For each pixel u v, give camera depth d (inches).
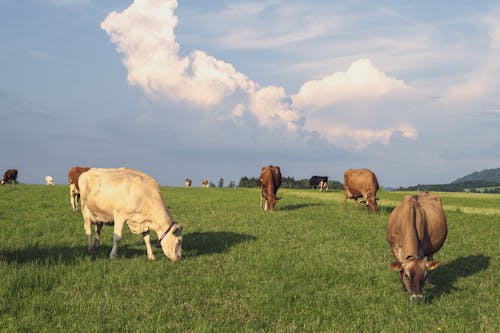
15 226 615.2
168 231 437.1
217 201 1157.1
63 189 1382.9
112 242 535.2
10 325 255.1
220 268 414.0
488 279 407.2
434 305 321.4
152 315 283.7
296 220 748.6
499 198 1852.9
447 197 1868.8
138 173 467.2
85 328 258.1
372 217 822.5
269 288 347.3
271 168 948.0
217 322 279.3
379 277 394.3
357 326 280.1
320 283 371.2
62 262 410.0
